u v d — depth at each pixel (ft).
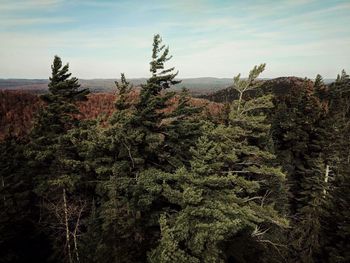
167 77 54.34
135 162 51.83
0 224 55.01
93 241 51.31
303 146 104.63
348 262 68.18
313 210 85.51
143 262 46.91
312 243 82.12
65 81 62.23
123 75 58.13
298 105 116.78
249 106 57.52
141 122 54.24
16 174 72.90
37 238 66.03
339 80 189.98
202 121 60.13
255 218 44.96
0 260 55.62
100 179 58.75
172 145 56.85
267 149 81.46
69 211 56.85
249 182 50.98
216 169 43.14
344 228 71.61
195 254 39.75
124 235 45.73
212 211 38.55
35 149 60.03
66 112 62.44
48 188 59.62
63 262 56.85
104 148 54.90
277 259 71.67
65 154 57.67
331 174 94.38
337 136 94.07
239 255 55.57
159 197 51.88
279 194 81.87
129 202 48.16
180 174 42.09
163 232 38.88
